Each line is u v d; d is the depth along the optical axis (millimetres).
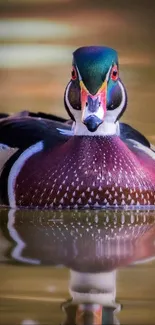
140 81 18266
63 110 16969
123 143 12984
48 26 21547
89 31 21125
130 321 7363
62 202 12352
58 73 19250
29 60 19984
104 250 9461
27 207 12383
